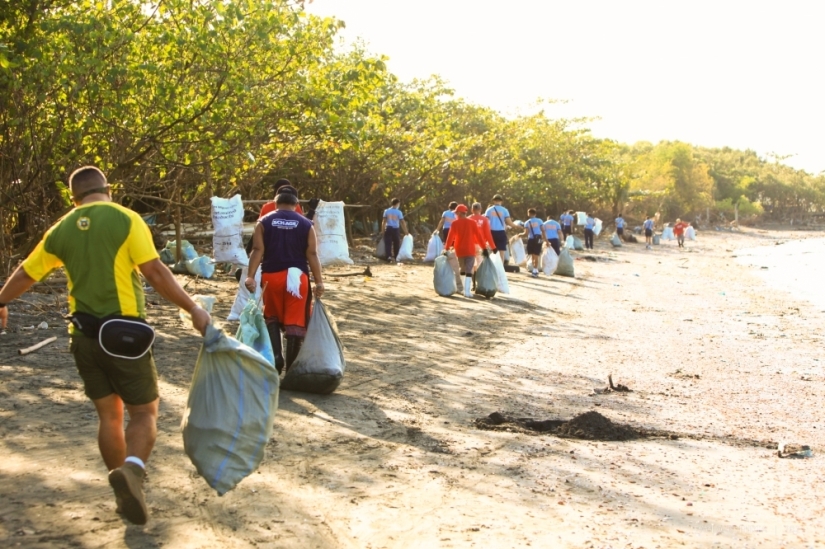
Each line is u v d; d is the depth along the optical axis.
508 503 4.74
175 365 7.89
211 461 4.16
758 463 5.77
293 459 5.34
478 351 9.93
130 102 12.20
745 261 32.19
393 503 4.65
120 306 3.90
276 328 7.14
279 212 7.15
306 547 3.98
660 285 20.70
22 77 10.46
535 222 21.22
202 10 11.84
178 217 15.16
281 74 12.72
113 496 4.46
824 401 7.82
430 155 26.12
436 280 15.40
